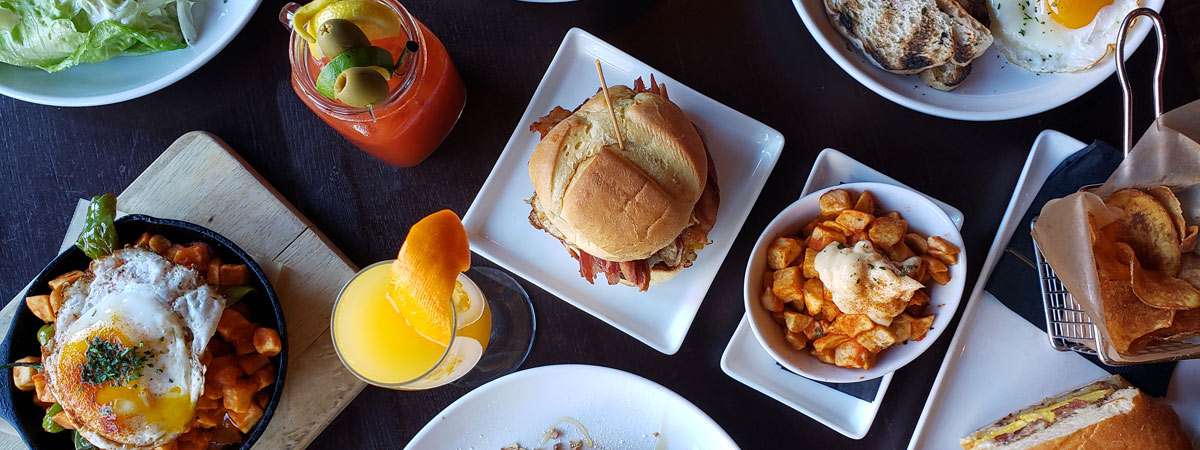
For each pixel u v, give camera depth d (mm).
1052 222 1161
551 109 1355
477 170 1380
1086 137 1324
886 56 1235
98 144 1401
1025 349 1295
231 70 1396
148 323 1199
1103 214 1124
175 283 1213
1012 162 1333
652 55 1377
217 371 1226
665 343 1312
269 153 1391
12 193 1400
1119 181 1147
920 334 1218
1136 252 1160
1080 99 1326
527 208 1349
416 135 1257
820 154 1303
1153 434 1191
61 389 1197
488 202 1343
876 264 1143
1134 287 1093
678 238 1240
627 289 1337
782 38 1367
